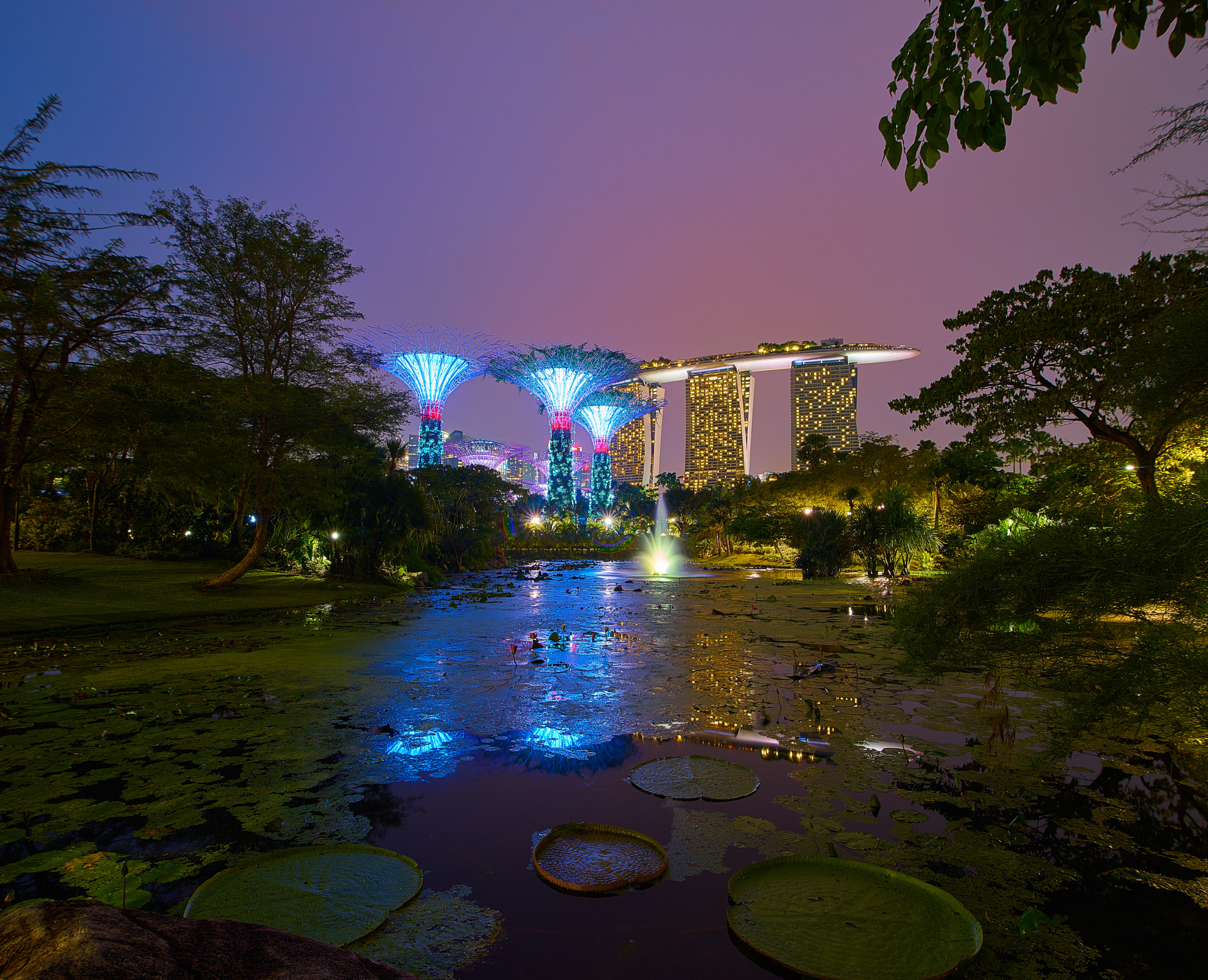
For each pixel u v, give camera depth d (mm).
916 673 5105
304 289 15570
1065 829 3377
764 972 2180
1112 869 2957
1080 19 2131
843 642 9969
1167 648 3414
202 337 14891
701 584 24094
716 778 4129
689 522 72062
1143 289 11898
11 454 12812
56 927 1295
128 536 22609
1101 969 2213
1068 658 3947
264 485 15891
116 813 3549
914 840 3246
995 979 2156
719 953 2311
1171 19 2076
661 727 5305
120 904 2568
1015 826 3410
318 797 3822
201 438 15602
